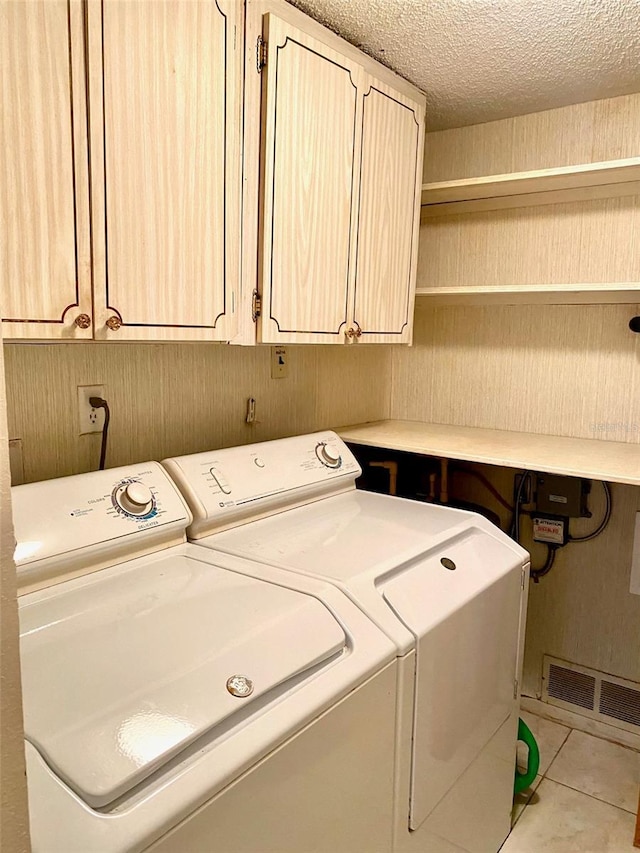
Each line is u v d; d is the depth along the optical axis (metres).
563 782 2.04
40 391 1.40
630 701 2.22
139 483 1.35
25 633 0.97
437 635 1.25
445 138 2.40
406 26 1.59
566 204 2.17
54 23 1.02
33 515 1.15
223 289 1.39
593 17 1.52
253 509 1.55
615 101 2.04
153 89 1.18
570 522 2.27
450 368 2.50
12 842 0.46
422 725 1.23
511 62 1.79
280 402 2.09
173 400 1.72
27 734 0.74
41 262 1.04
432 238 2.47
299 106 1.51
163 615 1.05
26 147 1.00
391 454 2.48
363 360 2.49
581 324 2.19
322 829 0.98
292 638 1.01
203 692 0.86
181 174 1.26
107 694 0.82
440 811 1.36
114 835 0.67
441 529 1.57
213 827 0.77
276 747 0.86
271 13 1.42
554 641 2.36
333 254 1.69
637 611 2.18
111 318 1.16
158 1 1.17
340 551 1.39
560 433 2.26
